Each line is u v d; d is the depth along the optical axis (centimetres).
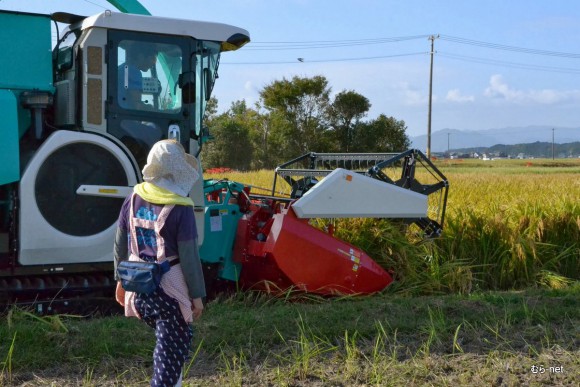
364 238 893
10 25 645
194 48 707
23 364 507
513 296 727
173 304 396
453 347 544
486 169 5988
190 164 421
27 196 634
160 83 692
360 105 6188
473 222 977
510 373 497
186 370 499
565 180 1836
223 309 704
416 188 874
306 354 507
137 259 403
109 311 694
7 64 641
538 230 995
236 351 538
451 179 2020
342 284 782
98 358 522
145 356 527
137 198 407
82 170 659
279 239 742
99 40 665
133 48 680
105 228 670
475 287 916
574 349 548
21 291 660
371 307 676
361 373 496
